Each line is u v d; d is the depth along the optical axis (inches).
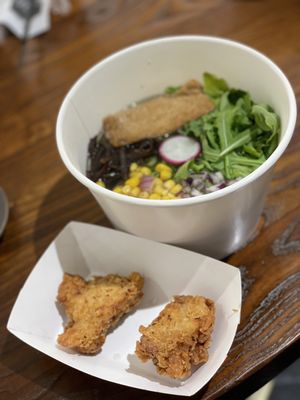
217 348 11.7
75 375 12.2
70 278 13.3
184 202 11.1
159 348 11.5
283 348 11.9
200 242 13.1
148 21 20.6
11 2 21.9
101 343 12.3
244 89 14.8
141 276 13.3
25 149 17.2
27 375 12.4
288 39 18.7
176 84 15.8
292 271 13.1
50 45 20.6
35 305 12.9
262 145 13.3
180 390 11.0
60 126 13.0
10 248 14.9
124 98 15.6
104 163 14.5
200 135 14.3
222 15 20.1
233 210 12.1
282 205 14.5
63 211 15.5
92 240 13.5
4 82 19.6
